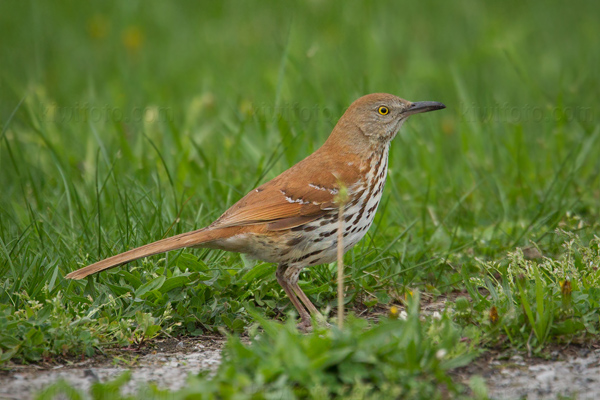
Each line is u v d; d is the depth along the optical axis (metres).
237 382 6.00
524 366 7.03
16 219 10.97
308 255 9.04
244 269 9.42
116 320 8.09
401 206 11.40
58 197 11.66
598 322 7.66
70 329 7.52
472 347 7.06
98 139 12.48
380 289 9.48
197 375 6.73
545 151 13.79
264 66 17.86
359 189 9.29
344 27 20.72
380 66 17.55
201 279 8.92
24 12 21.75
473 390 6.29
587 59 18.59
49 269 8.68
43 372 7.10
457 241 10.76
